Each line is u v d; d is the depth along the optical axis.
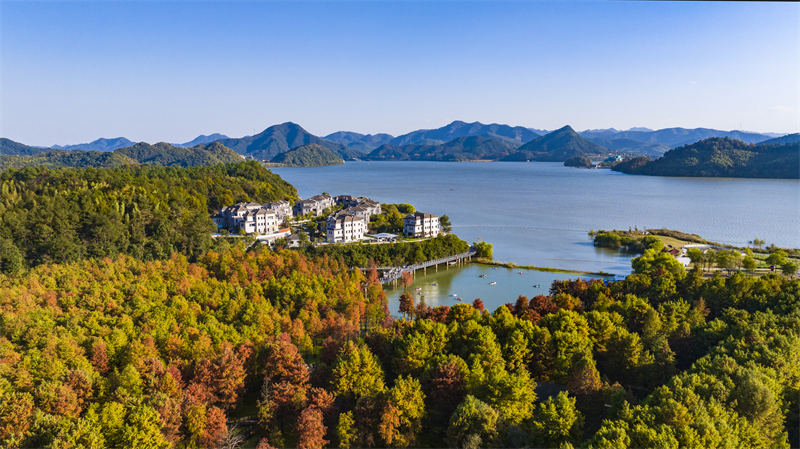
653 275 143.38
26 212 168.38
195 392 75.69
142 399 70.25
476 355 84.44
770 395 63.09
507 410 72.50
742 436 58.81
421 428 75.81
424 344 88.38
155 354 87.12
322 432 68.81
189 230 190.75
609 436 57.59
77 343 87.19
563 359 89.12
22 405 64.25
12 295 112.00
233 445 72.06
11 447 58.56
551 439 64.44
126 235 176.25
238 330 100.56
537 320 107.12
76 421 63.19
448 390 78.12
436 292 169.88
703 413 60.25
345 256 199.50
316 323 108.88
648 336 96.56
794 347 79.94
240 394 84.00
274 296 129.50
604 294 126.88
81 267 145.00
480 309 130.88
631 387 87.19
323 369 85.00
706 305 119.00
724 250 197.00
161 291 123.75
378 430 69.94
